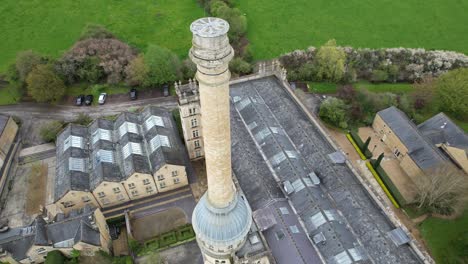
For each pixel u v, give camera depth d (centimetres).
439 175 8056
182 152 9938
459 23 14375
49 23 14438
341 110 10438
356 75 11831
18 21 14488
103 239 7706
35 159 9869
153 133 9181
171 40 13700
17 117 10912
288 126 8475
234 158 7769
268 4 15488
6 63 12581
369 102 10650
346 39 13775
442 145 9506
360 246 6309
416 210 8619
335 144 7856
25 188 9225
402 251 6231
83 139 9262
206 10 14925
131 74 11369
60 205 8169
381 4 15412
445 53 12388
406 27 14250
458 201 8275
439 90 10475
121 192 8606
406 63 12119
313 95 11469
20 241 7306
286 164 7556
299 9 15225
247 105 8875
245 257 5578
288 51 13175
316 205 6775
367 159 9744
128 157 8669
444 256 7869
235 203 5025
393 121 9769
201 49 3156
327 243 6331
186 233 8231
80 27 14288
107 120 9731
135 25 14400
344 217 6775
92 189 8238
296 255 6150
